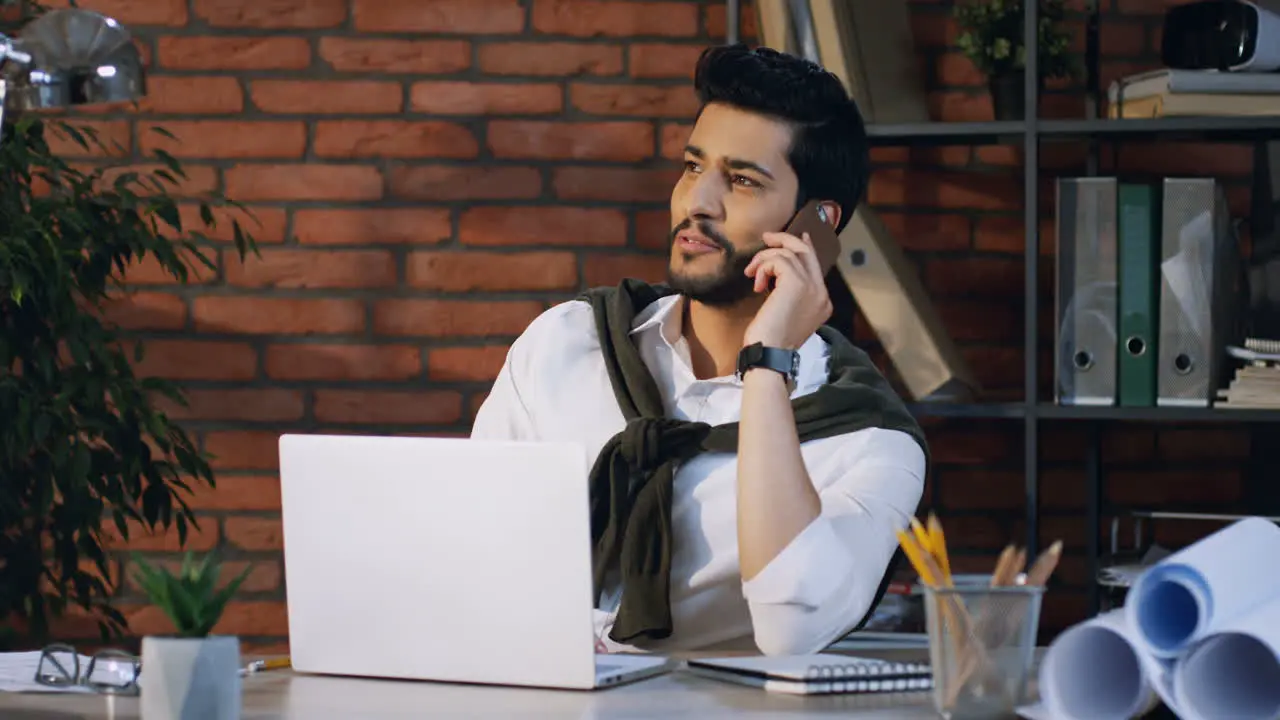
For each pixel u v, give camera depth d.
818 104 2.33
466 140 3.64
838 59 3.29
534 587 1.59
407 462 1.62
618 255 3.66
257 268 3.62
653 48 3.65
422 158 3.65
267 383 3.63
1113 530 3.37
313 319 3.63
